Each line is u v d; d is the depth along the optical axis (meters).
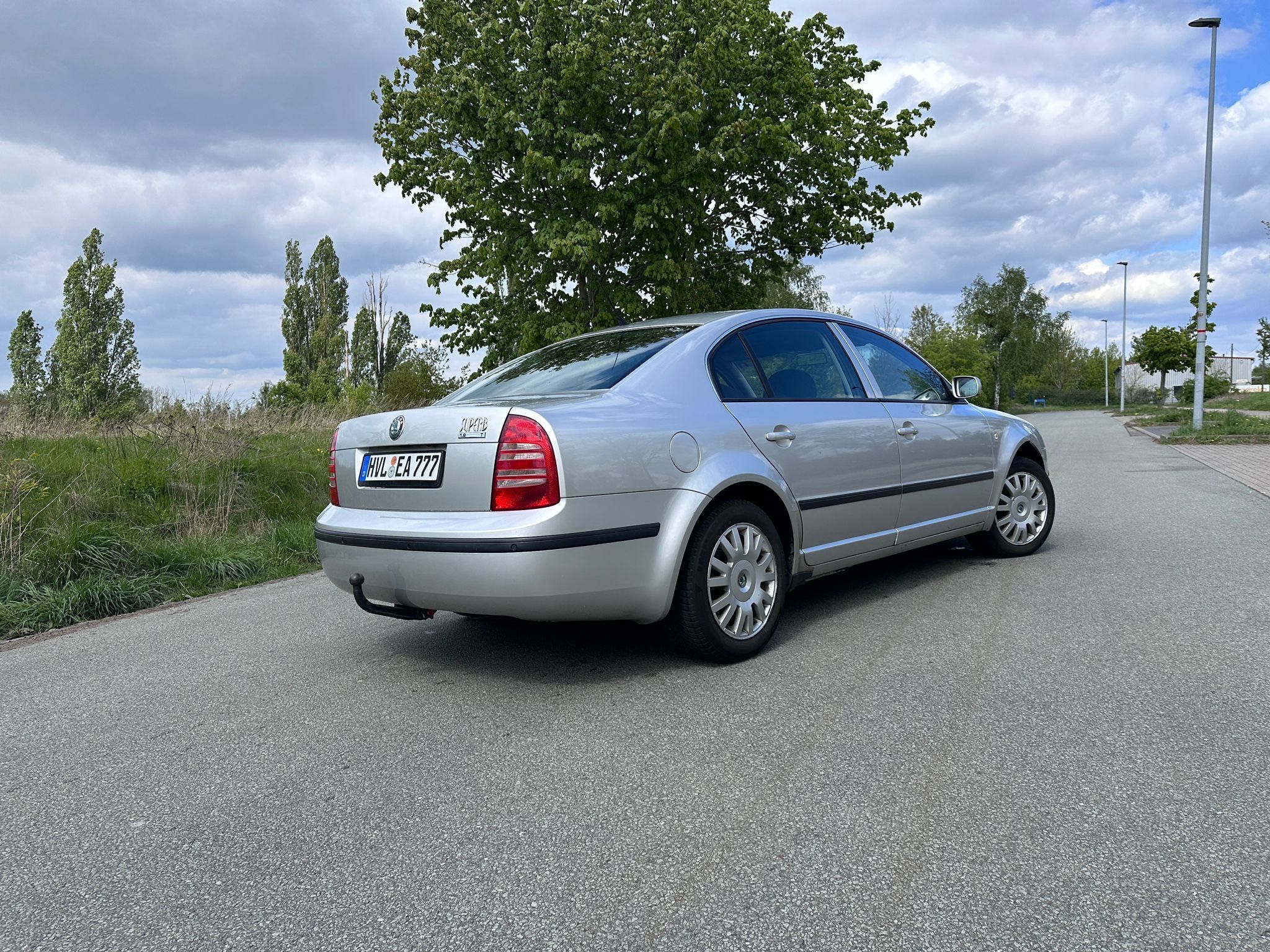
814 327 4.92
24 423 12.20
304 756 3.16
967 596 4.95
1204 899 2.00
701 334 4.32
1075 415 54.06
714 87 12.27
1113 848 2.23
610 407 3.71
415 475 3.71
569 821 2.54
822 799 2.58
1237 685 3.33
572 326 12.43
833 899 2.08
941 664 3.76
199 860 2.44
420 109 12.11
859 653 3.98
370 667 4.23
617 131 11.99
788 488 4.23
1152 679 3.44
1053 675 3.55
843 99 13.92
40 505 7.68
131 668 4.53
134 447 10.07
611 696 3.59
